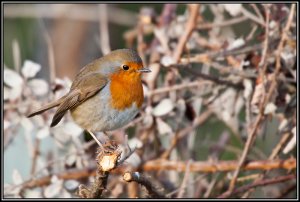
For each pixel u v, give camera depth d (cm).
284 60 1112
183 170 1117
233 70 1112
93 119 1033
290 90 1137
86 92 1023
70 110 1066
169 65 1113
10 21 1572
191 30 1156
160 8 1597
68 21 1619
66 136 1150
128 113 1034
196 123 1189
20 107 1139
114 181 1168
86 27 1631
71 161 1142
